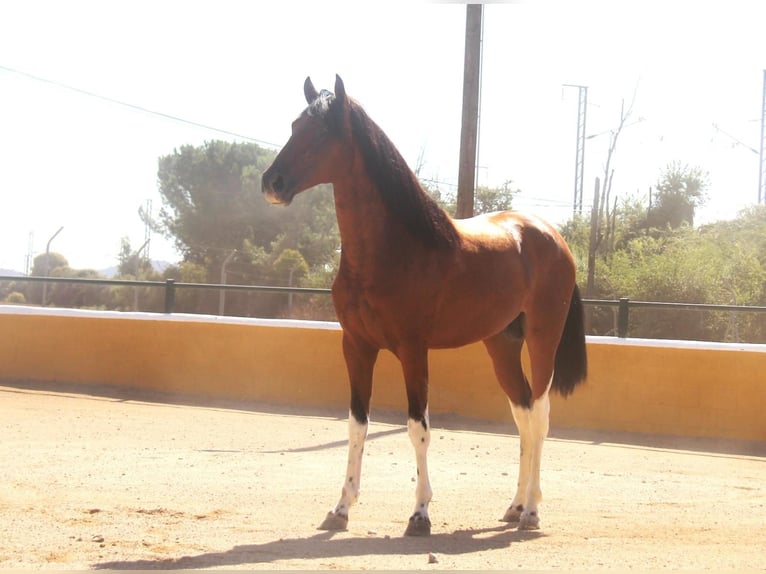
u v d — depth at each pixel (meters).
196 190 43.00
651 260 28.50
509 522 6.23
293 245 41.88
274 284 38.59
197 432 10.23
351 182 5.65
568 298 7.11
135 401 12.73
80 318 14.00
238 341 13.33
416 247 5.73
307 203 43.34
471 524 6.11
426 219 5.82
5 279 13.72
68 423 10.36
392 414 12.46
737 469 9.36
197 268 39.34
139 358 13.74
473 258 6.11
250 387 13.26
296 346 13.10
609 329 26.31
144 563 4.50
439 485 7.59
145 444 9.15
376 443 10.00
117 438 9.45
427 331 5.82
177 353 13.58
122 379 13.80
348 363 5.94
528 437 6.51
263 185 5.46
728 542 5.54
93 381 13.91
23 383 13.85
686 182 39.22
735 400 11.45
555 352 6.95
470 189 13.47
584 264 31.05
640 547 5.34
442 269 5.84
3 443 8.67
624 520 6.30
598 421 11.86
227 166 43.53
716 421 11.51
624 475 8.53
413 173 5.89
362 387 5.89
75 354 14.01
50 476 7.04
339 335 12.95
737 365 11.47
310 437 10.27
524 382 6.80
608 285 28.88
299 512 6.18
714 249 28.62
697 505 6.99
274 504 6.41
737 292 26.64
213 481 7.21
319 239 42.12
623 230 37.69
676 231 33.62
